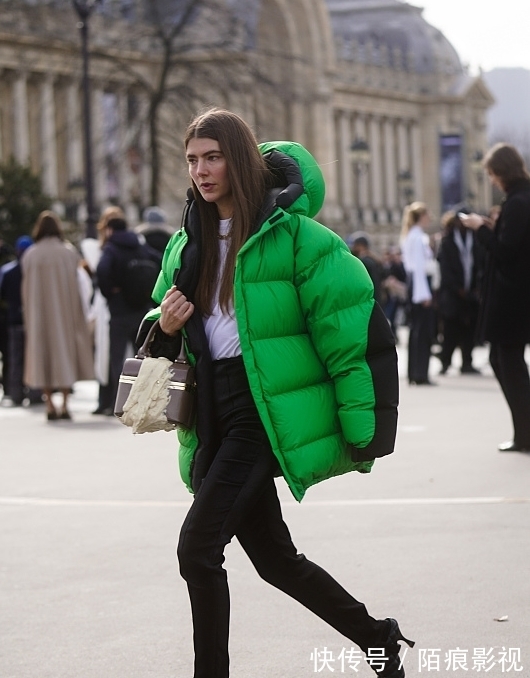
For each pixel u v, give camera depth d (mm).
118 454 22719
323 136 155250
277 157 9469
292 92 76938
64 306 28625
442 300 37688
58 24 79188
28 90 114000
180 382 9336
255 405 9195
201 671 9055
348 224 171375
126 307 28578
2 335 35062
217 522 9016
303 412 9227
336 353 9250
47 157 114438
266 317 9180
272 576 9438
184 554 8984
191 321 9320
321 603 9484
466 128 194625
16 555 14875
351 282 9266
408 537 15000
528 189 19578
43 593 13211
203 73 72500
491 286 20031
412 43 192125
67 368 28516
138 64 114625
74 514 17156
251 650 11164
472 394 31828
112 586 13398
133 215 119188
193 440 9547
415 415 27281
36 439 25359
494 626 11547
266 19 142750
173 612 12422
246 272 9164
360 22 191375
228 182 9289
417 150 192250
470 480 18516
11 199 70125
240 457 9148
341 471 9539
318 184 9508
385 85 183500
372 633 9602
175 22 81125
